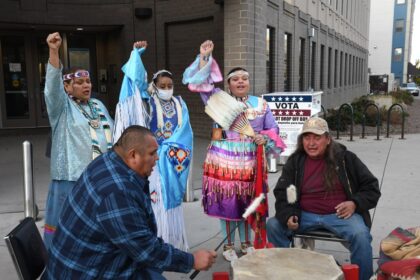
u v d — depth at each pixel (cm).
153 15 1068
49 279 210
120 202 196
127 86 338
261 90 885
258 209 338
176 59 1058
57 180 315
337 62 2064
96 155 313
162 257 208
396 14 6050
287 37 1195
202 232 448
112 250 203
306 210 322
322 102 1692
